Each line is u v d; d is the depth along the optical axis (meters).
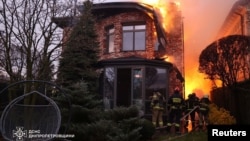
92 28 16.72
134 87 16.97
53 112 6.53
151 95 16.94
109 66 17.56
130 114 11.63
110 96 17.27
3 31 10.14
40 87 10.44
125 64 17.25
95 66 17.83
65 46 11.21
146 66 17.09
